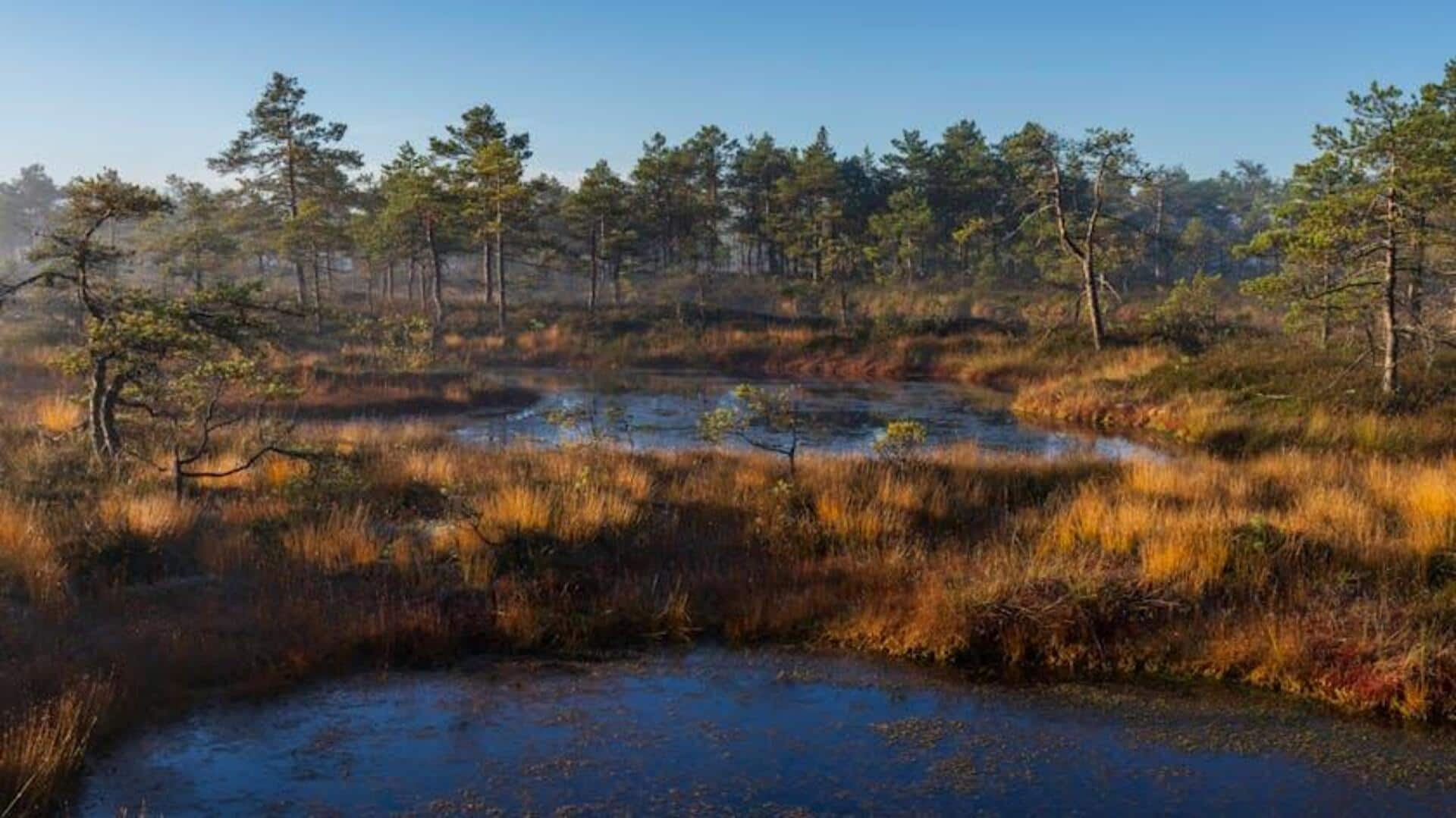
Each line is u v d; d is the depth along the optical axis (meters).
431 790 6.07
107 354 12.55
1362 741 6.78
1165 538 9.90
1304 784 6.20
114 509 10.30
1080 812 5.87
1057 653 8.26
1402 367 21.38
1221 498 12.30
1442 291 22.27
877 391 31.23
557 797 6.01
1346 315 21.38
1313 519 10.71
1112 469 14.45
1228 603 8.84
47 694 6.72
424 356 31.12
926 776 6.31
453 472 13.52
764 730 6.99
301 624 8.41
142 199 12.57
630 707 7.38
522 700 7.49
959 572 9.54
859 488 12.62
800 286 50.91
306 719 7.07
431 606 8.91
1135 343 33.28
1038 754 6.63
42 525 9.62
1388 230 19.25
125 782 6.07
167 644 7.80
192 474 11.91
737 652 8.54
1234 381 23.86
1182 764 6.47
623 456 15.20
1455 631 7.85
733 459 15.27
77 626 8.01
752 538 11.07
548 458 14.80
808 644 8.72
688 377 35.34
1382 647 7.67
